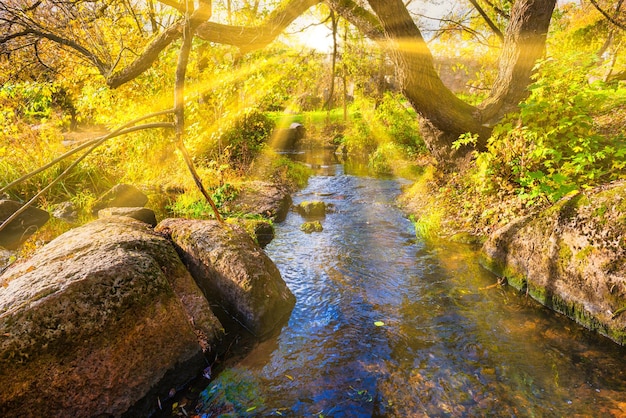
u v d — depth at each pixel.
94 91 8.90
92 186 8.04
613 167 4.46
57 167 7.63
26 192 7.04
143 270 2.87
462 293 4.28
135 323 2.68
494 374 2.98
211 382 3.00
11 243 5.31
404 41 6.34
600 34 12.58
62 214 6.34
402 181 10.72
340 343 3.49
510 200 5.49
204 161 9.60
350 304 4.18
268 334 3.63
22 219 5.70
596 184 4.45
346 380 3.00
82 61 8.05
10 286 2.68
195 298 3.49
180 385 2.93
